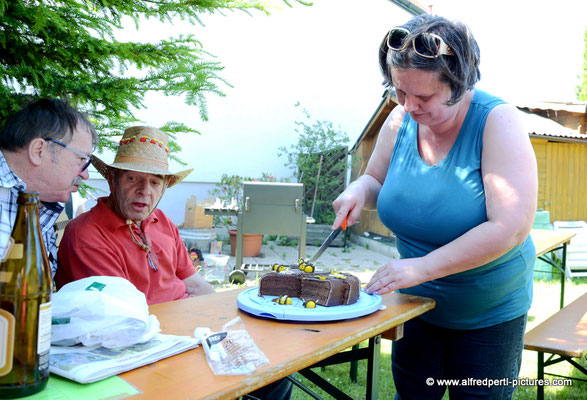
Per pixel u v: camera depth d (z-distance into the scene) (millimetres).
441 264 1768
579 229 7566
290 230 6637
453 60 1602
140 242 2115
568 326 3150
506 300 1995
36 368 983
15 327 956
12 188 1579
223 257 6910
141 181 2021
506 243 1716
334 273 1976
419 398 2234
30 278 971
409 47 1589
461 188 1882
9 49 2076
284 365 1220
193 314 1693
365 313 1675
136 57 2258
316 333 1490
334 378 3791
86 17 2205
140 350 1239
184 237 7742
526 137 1802
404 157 2109
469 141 1871
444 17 1644
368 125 10125
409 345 2240
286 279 1869
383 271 1881
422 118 1773
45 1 2191
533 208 1738
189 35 2553
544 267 7172
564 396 3496
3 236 1527
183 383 1091
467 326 2045
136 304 1306
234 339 1366
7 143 1597
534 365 4078
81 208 3621
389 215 2133
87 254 1926
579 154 8891
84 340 1215
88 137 1742
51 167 1635
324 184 10438
